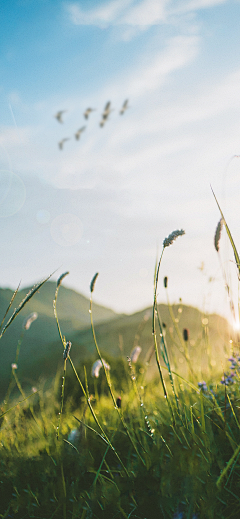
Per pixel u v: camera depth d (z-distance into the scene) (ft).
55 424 3.34
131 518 2.34
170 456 2.54
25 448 3.13
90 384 5.20
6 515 2.48
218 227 2.66
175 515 2.28
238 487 2.31
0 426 3.29
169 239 2.44
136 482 2.51
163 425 2.84
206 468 2.42
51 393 5.42
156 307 2.68
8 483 2.75
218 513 2.22
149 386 3.47
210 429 2.60
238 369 2.83
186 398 2.95
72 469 2.76
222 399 2.82
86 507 2.44
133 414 3.14
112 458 2.77
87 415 3.28
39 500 2.58
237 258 2.50
